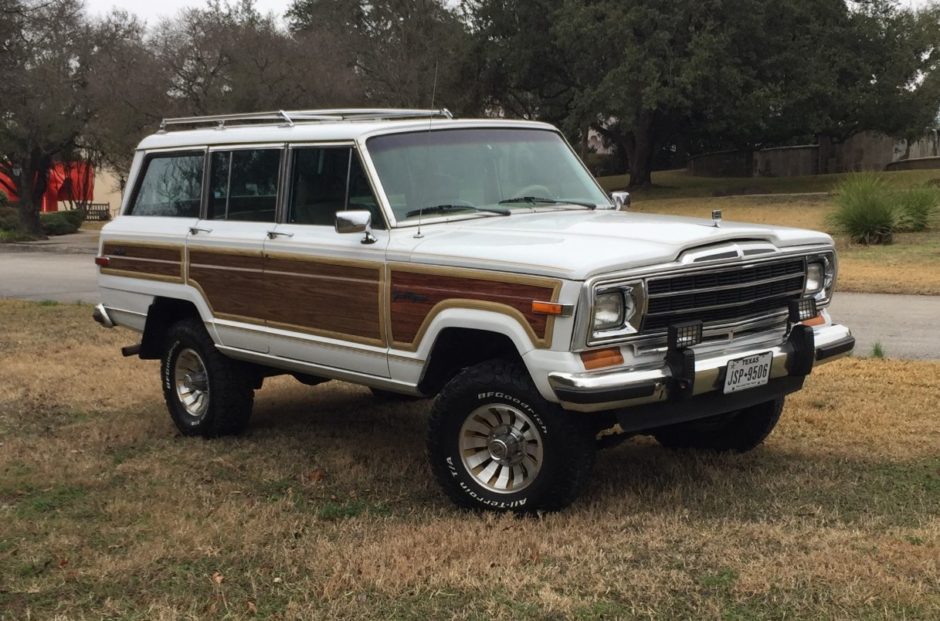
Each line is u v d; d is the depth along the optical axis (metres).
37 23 18.58
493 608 3.86
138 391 8.23
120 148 30.14
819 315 5.56
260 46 27.78
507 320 4.63
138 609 4.00
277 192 5.96
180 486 5.63
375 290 5.25
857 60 36.69
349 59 32.34
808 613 3.73
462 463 5.00
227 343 6.32
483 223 5.36
